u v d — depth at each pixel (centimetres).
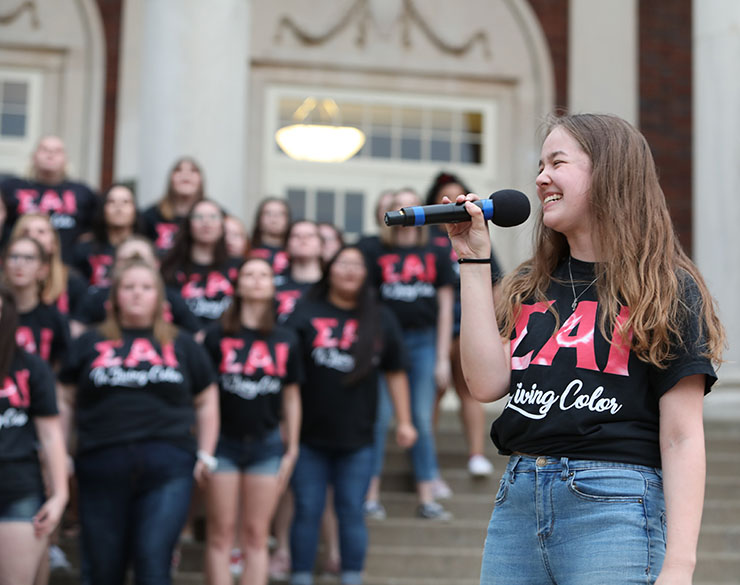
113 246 613
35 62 973
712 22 877
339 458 521
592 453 225
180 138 739
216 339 509
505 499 236
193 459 459
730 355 841
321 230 682
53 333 516
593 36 1048
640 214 235
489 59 1032
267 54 998
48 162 646
